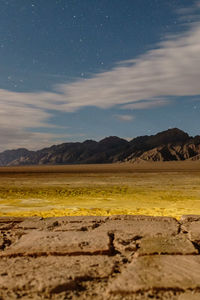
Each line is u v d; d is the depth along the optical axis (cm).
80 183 2823
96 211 990
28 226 304
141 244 235
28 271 185
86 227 294
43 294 158
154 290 159
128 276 174
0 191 1977
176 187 2272
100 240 242
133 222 314
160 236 258
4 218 344
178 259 203
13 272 183
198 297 152
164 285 162
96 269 188
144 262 197
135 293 156
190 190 2016
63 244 233
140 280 169
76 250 219
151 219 328
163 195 1702
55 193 1834
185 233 270
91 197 1594
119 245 235
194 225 294
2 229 303
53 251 218
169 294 156
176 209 1065
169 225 297
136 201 1397
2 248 242
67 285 165
